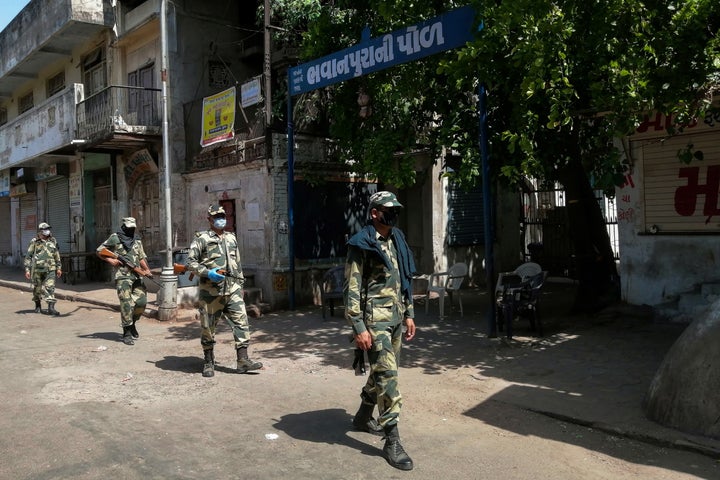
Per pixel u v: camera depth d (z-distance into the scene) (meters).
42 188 20.25
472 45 6.53
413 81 8.38
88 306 12.36
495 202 13.59
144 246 14.62
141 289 8.38
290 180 10.68
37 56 18.12
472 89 7.91
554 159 8.11
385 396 3.87
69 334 8.98
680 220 8.21
